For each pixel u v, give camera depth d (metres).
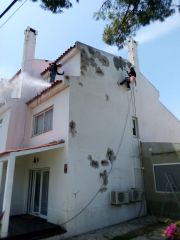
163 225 8.91
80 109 9.75
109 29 8.13
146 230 8.34
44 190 10.12
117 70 12.40
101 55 11.76
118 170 10.43
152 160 11.21
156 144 11.23
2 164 10.99
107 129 10.63
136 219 10.09
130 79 12.27
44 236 7.39
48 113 11.22
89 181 9.11
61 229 8.01
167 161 10.59
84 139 9.48
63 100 9.91
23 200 11.23
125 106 12.05
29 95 13.19
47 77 13.65
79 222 8.32
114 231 8.41
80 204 8.55
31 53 14.33
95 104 10.47
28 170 11.61
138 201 10.66
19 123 12.38
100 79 11.16
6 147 11.65
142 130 12.62
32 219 9.52
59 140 9.32
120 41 8.19
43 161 10.34
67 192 8.33
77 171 8.83
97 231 8.48
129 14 7.57
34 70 14.02
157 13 7.23
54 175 9.30
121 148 10.98
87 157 9.35
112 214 9.50
